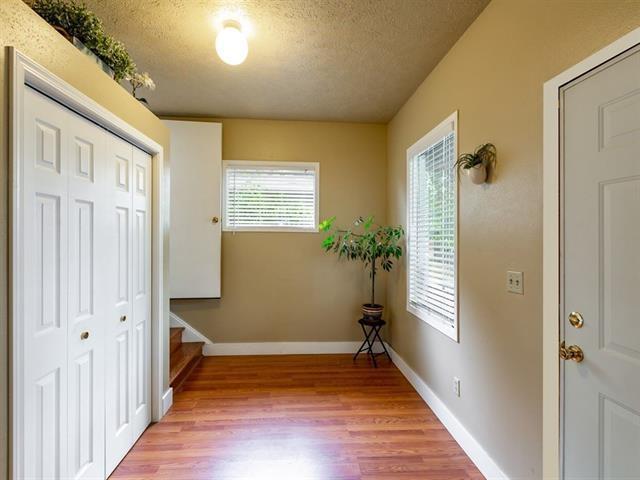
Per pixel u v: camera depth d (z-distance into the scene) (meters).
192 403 2.40
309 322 3.50
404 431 2.07
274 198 3.48
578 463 1.17
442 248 2.27
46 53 1.15
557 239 1.25
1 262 1.00
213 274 3.32
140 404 1.99
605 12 1.06
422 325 2.56
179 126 3.27
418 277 2.72
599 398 1.10
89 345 1.47
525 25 1.42
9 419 1.03
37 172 1.14
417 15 1.82
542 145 1.32
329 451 1.86
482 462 1.71
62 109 1.28
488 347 1.69
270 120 3.43
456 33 1.97
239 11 1.79
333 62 2.31
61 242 1.28
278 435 2.01
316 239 3.50
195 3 1.74
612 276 1.05
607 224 1.07
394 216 3.29
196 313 3.39
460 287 1.98
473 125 1.85
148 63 2.33
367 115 3.30
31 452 1.13
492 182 1.67
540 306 1.34
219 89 2.73
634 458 0.99
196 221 3.29
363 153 3.53
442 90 2.25
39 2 1.31
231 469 1.71
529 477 1.39
